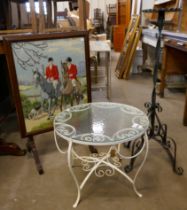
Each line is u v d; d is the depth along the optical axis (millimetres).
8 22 2488
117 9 6480
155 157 1831
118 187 1527
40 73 1655
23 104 1657
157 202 1403
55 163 1790
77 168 1719
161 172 1661
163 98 3102
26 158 1866
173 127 2301
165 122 2402
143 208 1362
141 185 1538
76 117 1488
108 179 1598
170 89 3449
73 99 1859
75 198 1449
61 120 1450
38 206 1398
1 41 1595
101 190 1505
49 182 1594
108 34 7301
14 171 1713
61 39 1652
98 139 1231
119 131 1304
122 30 6398
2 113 2436
